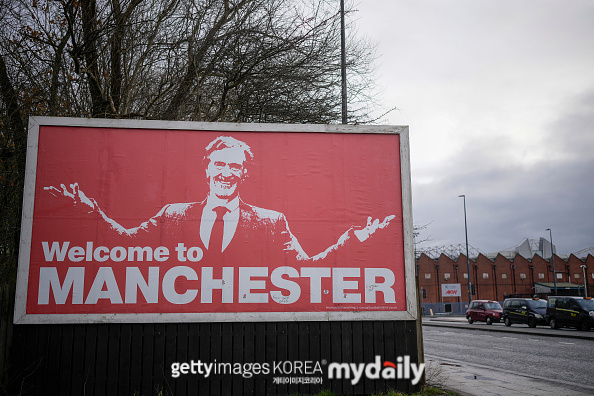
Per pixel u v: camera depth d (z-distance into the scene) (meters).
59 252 7.73
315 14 14.40
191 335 7.71
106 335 7.60
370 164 8.40
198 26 14.32
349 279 8.09
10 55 12.84
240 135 8.26
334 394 7.77
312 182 8.27
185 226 7.97
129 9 13.30
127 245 7.84
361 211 8.27
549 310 31.22
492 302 39.19
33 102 12.66
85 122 8.04
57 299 7.61
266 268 7.98
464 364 14.29
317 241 8.13
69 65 13.54
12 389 7.37
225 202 8.08
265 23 14.51
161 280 7.81
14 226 11.89
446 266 78.00
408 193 8.38
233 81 13.91
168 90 14.12
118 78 13.62
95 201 7.90
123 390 7.49
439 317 59.62
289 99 15.03
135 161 8.05
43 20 13.20
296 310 7.92
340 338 7.94
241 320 7.79
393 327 8.08
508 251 86.88
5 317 7.56
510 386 10.34
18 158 11.89
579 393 9.62
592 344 20.77
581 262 76.69
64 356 7.49
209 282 7.86
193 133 8.20
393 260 8.21
